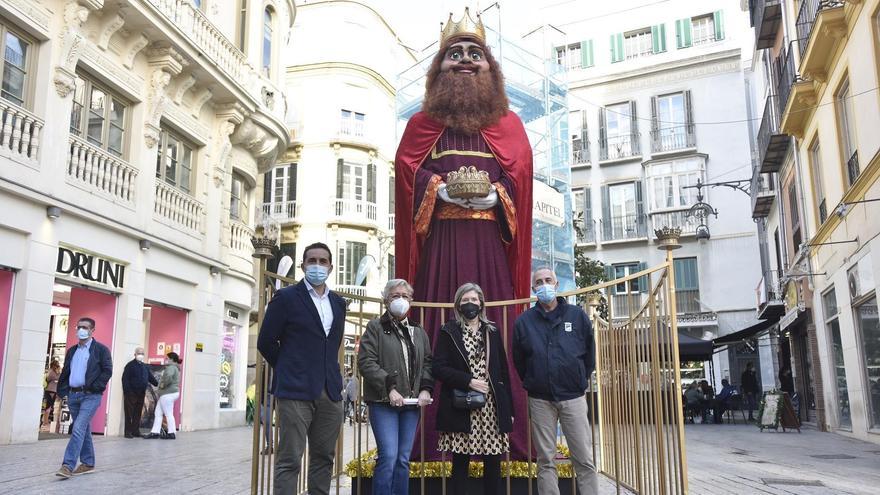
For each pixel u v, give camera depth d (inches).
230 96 625.9
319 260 181.6
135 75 522.3
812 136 601.0
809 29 550.6
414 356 198.1
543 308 198.4
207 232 623.5
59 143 436.1
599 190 1179.3
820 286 610.5
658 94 1158.3
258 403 189.5
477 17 263.6
